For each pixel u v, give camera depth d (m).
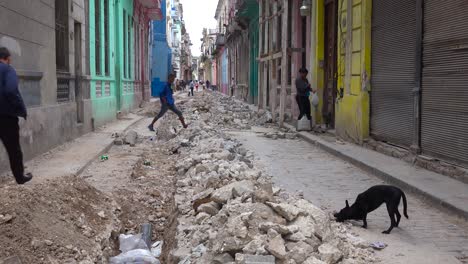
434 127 9.97
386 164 10.50
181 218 6.52
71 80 14.01
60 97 13.02
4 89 6.79
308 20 19.08
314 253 4.73
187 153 12.24
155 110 27.73
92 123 16.52
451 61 9.30
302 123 17.19
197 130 15.57
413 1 10.76
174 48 81.19
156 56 50.16
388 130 12.22
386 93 12.29
